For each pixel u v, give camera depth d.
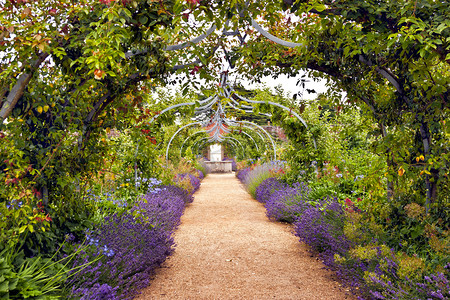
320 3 2.44
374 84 3.52
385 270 2.43
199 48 2.75
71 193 2.83
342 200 5.19
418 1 2.23
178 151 13.87
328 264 3.30
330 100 4.15
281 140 14.39
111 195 4.52
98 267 2.49
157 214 4.62
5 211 2.07
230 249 4.32
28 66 2.22
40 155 2.44
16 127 2.30
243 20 3.02
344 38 2.96
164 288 3.06
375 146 3.32
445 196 2.94
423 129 3.03
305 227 4.11
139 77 3.24
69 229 2.79
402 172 2.97
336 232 3.62
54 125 2.59
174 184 8.08
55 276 2.05
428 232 2.71
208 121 11.28
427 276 2.18
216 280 3.26
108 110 3.33
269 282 3.19
